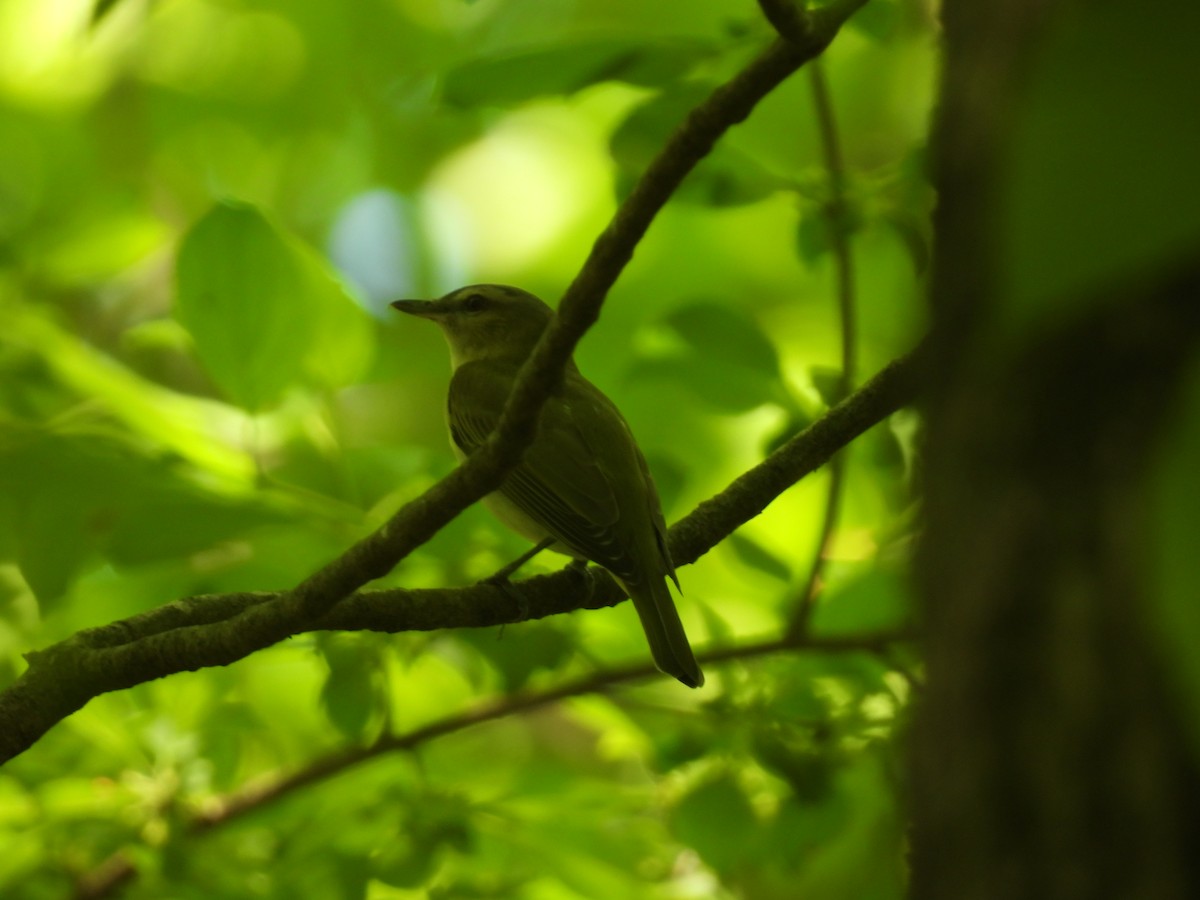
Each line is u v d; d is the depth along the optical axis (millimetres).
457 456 10414
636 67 7449
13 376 8992
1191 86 1418
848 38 14375
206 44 18312
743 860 7863
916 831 3086
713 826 7848
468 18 18359
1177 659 1466
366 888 7562
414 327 18031
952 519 2914
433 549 8188
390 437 16766
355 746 8547
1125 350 2549
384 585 8258
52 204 13594
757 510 8000
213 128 18516
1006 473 2750
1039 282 1399
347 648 7906
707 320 8320
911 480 8008
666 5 17422
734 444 11820
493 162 19141
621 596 8508
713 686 8352
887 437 8031
